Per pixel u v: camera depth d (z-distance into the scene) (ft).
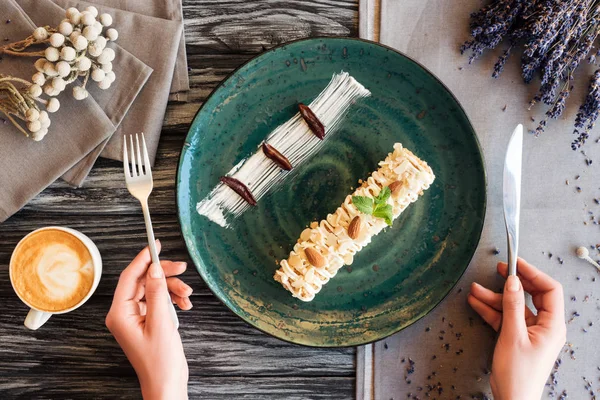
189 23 2.19
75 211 2.21
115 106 2.13
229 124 2.13
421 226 2.19
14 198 2.12
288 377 2.25
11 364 2.24
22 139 2.10
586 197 2.27
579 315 2.27
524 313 2.17
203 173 2.14
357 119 2.17
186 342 2.24
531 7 2.11
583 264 2.27
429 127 2.17
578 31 2.08
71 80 2.02
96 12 2.04
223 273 2.16
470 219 2.17
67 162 2.12
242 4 2.19
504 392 2.09
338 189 2.18
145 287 2.08
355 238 2.08
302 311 2.18
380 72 2.14
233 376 2.24
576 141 2.16
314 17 2.20
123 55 2.11
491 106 2.24
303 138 2.16
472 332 2.26
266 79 2.12
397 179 2.10
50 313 2.11
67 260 2.09
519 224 2.27
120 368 2.25
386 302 2.19
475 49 2.16
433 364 2.26
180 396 2.02
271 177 2.16
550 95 2.15
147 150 2.15
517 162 2.13
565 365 2.27
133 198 2.21
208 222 2.15
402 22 2.21
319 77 2.14
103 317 2.24
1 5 2.06
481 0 2.20
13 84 2.08
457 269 2.17
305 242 2.12
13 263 2.07
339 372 2.25
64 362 2.24
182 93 2.19
